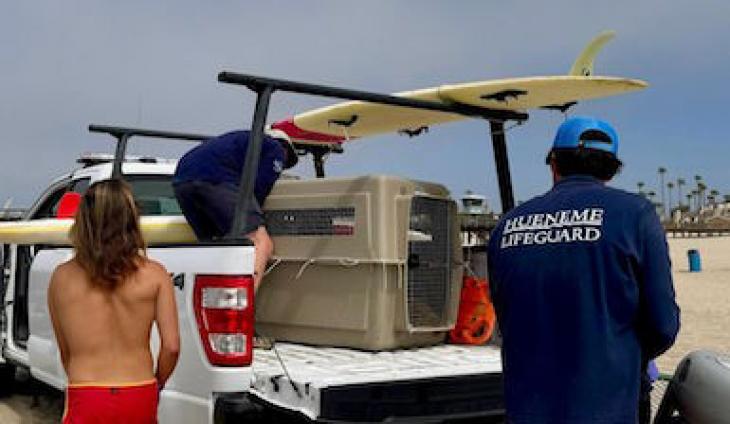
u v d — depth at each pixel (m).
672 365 8.86
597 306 2.68
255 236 4.45
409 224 4.46
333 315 4.58
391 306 4.48
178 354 3.46
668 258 2.69
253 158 4.00
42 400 7.41
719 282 22.83
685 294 18.72
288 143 5.11
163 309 3.42
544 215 2.83
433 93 4.69
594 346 2.66
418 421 3.74
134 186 6.21
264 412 3.76
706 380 3.41
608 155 2.88
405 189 4.52
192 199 4.60
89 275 3.33
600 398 2.65
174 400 3.95
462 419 3.88
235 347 3.72
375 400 3.71
